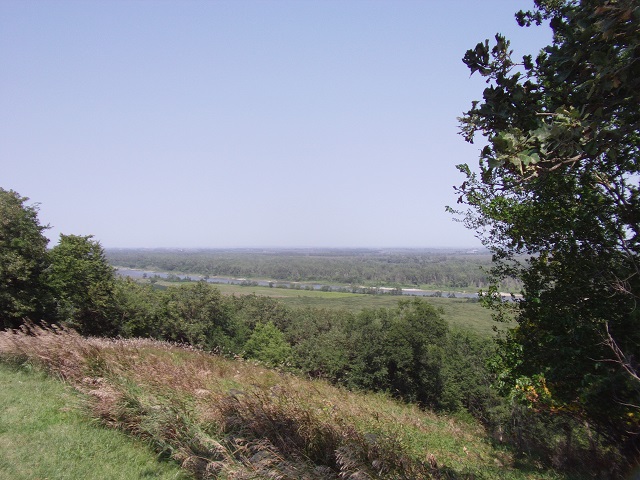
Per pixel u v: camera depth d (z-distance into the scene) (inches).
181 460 181.0
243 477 150.2
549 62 116.6
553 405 261.0
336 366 1496.1
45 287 930.7
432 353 1408.7
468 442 343.0
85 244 1211.9
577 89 108.2
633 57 96.3
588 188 235.0
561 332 242.1
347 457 152.8
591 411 239.6
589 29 97.8
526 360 258.5
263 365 473.1
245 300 2422.5
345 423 195.9
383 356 1444.4
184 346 543.2
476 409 1339.8
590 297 233.5
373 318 1600.6
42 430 210.4
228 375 377.4
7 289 817.5
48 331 369.4
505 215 273.4
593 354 216.4
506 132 107.6
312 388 326.3
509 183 120.0
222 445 174.2
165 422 196.5
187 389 240.2
